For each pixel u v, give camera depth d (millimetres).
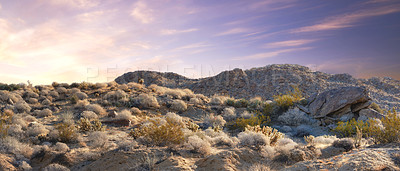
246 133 11750
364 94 18969
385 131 10500
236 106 27594
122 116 18469
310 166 6852
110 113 20031
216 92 50125
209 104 28234
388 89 45938
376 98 37906
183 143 10586
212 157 8188
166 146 10266
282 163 8570
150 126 11422
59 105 23562
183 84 63656
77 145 11914
